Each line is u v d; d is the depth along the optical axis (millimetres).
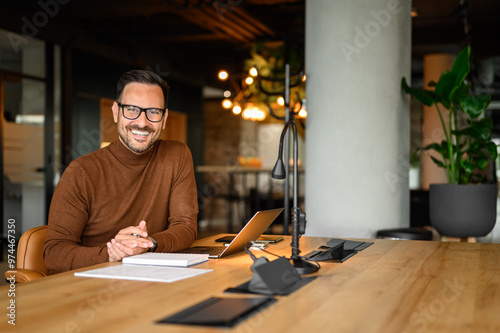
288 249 1874
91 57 7777
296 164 1609
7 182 6512
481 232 4395
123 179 2012
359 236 3803
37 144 6941
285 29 8188
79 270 1396
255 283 1142
